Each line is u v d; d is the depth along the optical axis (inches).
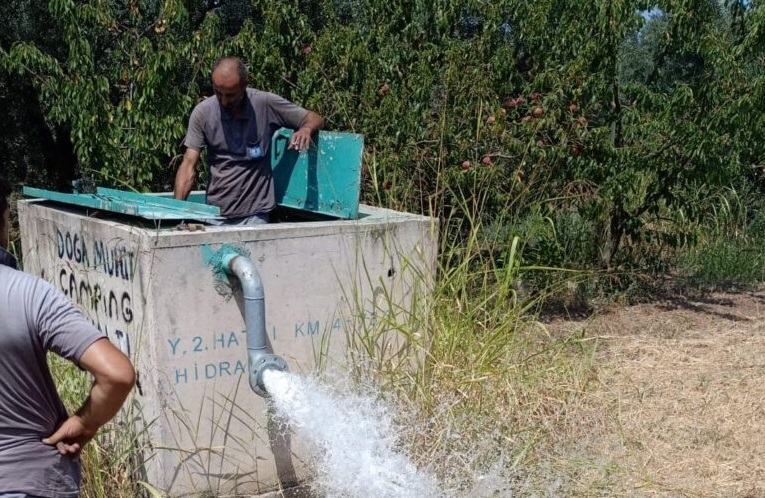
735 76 280.1
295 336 150.6
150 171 283.7
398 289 164.4
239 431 144.9
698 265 357.1
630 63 345.1
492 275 224.2
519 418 172.6
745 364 233.8
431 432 157.8
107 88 281.4
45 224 170.2
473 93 269.4
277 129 181.9
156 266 133.8
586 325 267.0
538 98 279.1
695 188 301.9
